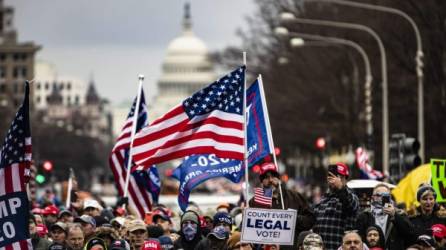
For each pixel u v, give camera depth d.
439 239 29.16
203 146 30.83
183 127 30.89
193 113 30.83
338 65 93.25
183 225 31.66
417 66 66.00
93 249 28.31
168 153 31.11
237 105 30.67
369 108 73.44
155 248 28.25
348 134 85.12
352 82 89.75
